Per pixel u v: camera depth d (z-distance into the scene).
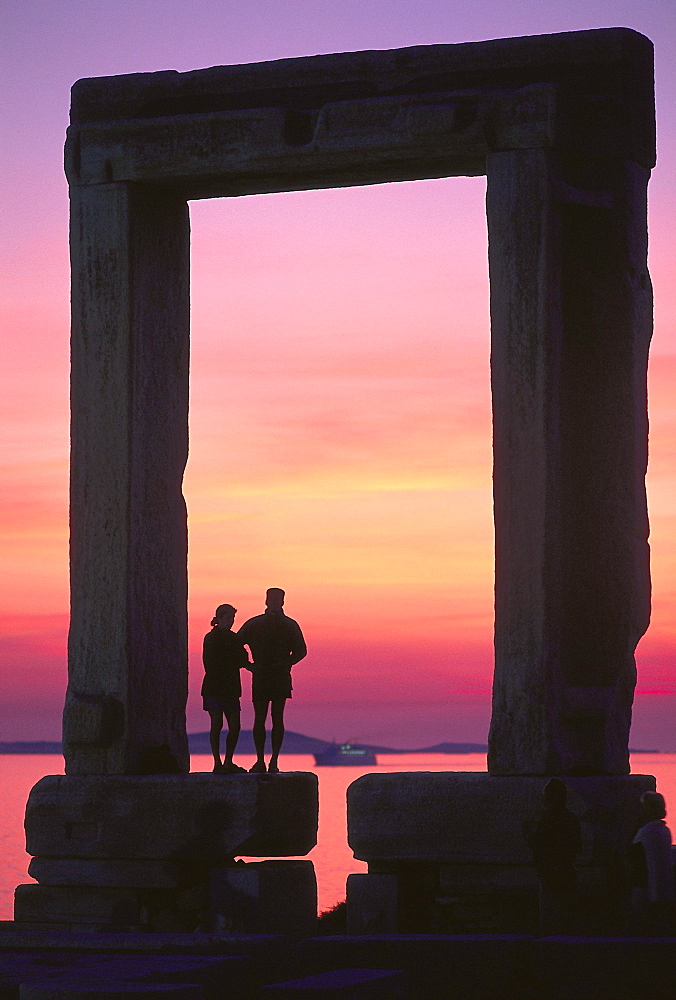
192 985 9.95
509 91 15.65
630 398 15.85
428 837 15.17
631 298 15.88
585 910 14.77
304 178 16.70
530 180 15.48
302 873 16.02
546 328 15.41
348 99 16.25
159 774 16.17
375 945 12.12
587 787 14.88
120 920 15.86
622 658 15.73
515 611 15.32
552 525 15.34
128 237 16.62
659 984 11.62
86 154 16.81
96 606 16.42
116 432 16.52
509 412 15.48
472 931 15.12
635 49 15.84
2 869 64.75
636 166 16.09
